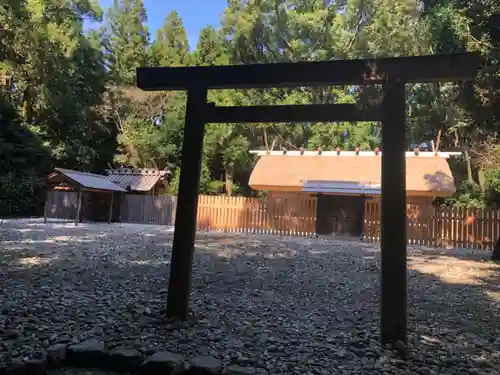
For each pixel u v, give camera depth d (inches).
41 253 411.8
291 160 927.7
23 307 217.0
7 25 779.4
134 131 1221.7
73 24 1182.3
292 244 613.0
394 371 152.0
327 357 164.7
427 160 859.4
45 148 1078.4
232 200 853.8
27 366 147.5
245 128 1201.4
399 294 173.3
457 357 168.1
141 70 211.3
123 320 201.0
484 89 399.2
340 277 343.6
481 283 334.6
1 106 1004.6
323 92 1098.7
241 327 197.2
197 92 204.2
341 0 1159.0
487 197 856.9
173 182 1139.9
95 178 916.0
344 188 761.0
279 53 1128.2
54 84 1056.2
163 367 149.2
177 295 203.0
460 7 434.3
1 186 975.6
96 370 154.7
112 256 410.9
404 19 728.3
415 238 705.0
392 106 178.2
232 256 452.1
